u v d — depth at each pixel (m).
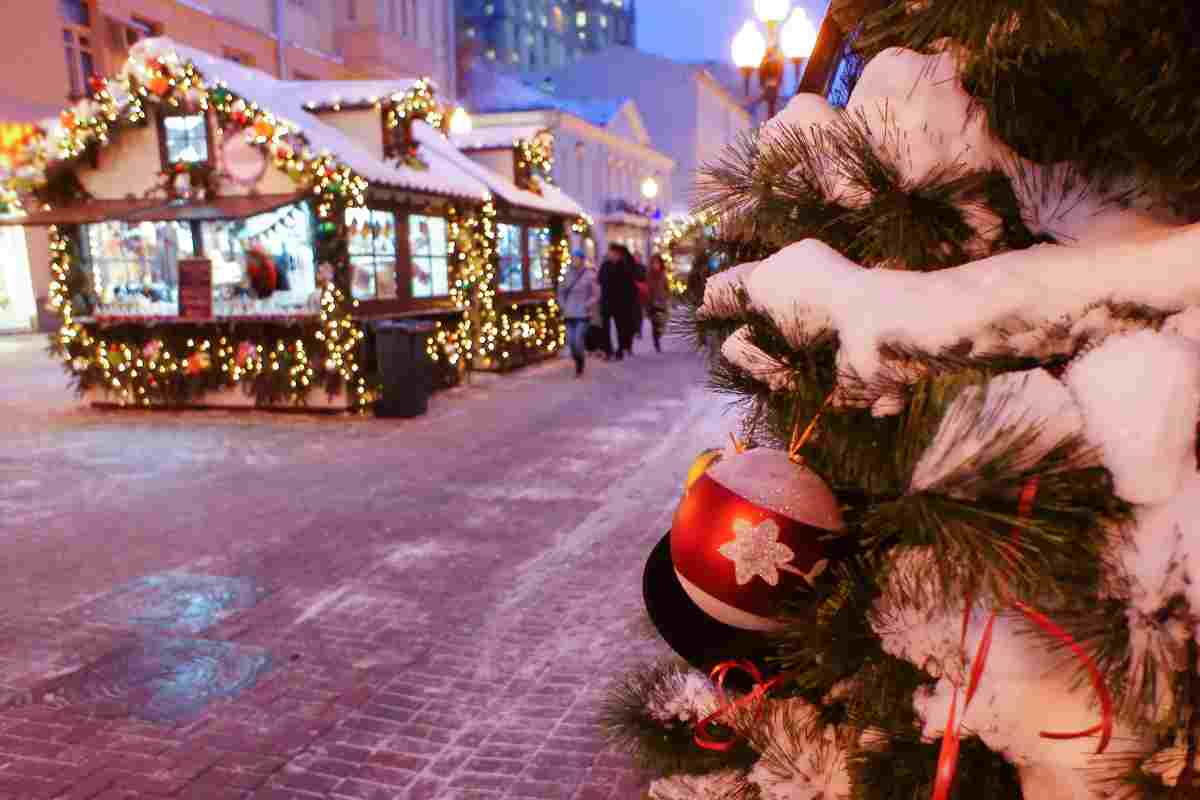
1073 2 0.78
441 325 10.88
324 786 2.80
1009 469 0.77
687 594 1.25
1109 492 0.80
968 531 0.78
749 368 1.22
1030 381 0.82
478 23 88.88
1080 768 0.88
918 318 0.92
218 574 4.67
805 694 1.26
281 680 3.50
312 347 9.17
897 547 0.96
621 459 7.21
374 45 26.50
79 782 2.83
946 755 0.93
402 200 10.10
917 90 1.00
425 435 8.26
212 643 3.84
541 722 3.14
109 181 9.43
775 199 1.19
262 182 9.02
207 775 2.87
